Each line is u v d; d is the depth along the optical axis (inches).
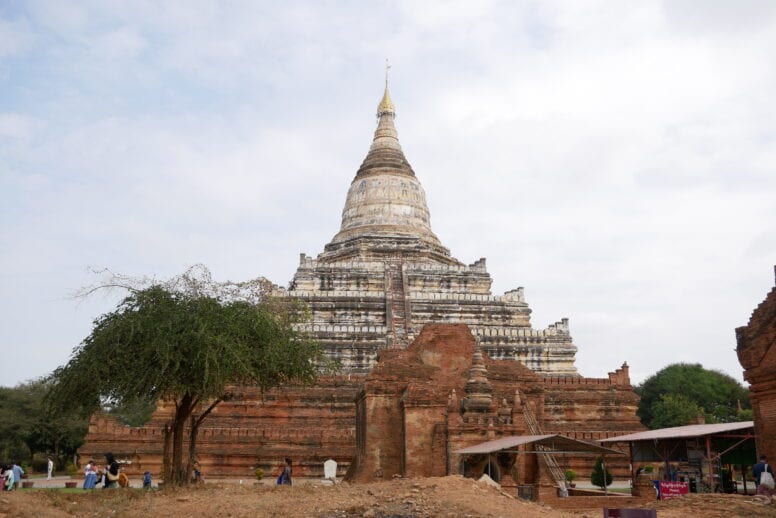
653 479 1662.2
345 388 2452.0
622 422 2475.4
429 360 1785.2
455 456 1499.8
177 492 1154.7
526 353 3019.2
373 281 3272.6
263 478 2210.9
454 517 851.4
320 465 2237.9
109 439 2244.1
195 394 1357.0
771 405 1226.6
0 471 1515.7
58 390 1300.4
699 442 1471.5
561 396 2481.5
